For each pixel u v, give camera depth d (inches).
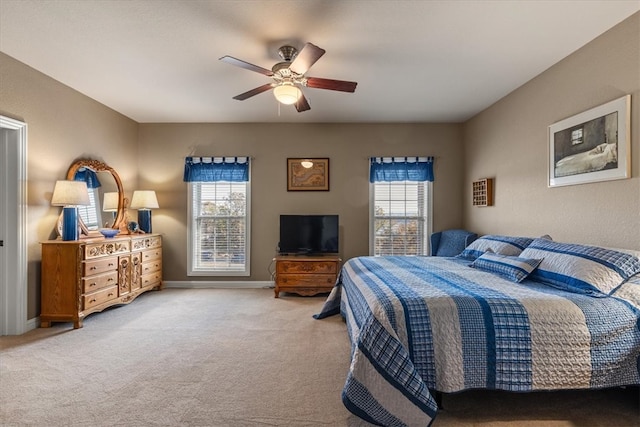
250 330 125.1
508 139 151.1
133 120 194.4
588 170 103.9
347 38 102.5
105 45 107.8
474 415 71.4
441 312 68.7
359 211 199.2
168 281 198.8
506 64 120.6
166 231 199.2
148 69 126.0
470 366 66.7
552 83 121.8
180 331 123.7
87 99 156.0
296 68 96.9
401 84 139.6
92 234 155.2
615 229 95.4
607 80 97.6
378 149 198.8
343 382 86.1
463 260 132.9
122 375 89.4
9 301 120.6
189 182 198.5
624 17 91.0
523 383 66.7
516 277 90.5
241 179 196.9
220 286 199.2
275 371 92.0
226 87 143.8
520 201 142.2
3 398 78.0
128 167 189.8
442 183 199.0
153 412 72.6
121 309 152.5
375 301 74.4
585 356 67.2
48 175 134.2
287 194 199.8
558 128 117.7
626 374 68.3
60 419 70.0
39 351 105.3
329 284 176.6
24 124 122.3
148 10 88.7
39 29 98.3
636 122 89.0
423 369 66.6
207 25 95.7
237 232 201.6
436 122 198.4
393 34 100.3
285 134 199.3
